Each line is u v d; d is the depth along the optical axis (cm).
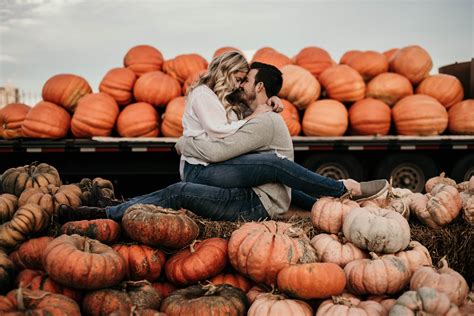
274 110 348
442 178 405
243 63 343
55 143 593
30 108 666
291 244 268
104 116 618
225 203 316
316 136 644
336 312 238
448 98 683
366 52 714
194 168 334
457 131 665
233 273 288
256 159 317
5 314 210
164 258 284
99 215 299
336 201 316
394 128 672
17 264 274
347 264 277
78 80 657
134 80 674
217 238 291
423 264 281
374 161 673
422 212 331
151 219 269
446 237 326
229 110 336
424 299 225
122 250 276
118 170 610
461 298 247
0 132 645
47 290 247
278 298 250
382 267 262
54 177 363
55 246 245
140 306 245
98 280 240
